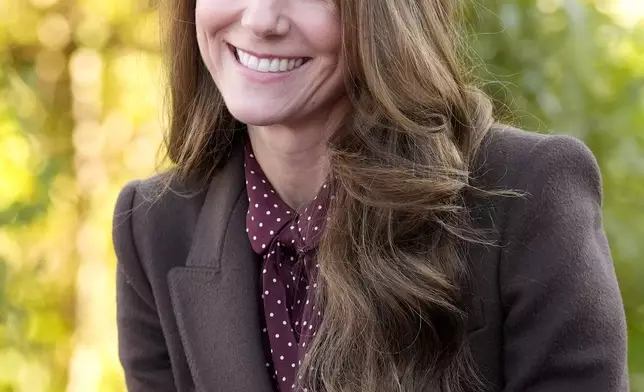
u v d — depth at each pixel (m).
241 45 2.32
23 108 4.87
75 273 5.11
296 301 2.52
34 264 4.97
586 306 2.19
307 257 2.49
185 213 2.74
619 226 4.44
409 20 2.27
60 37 4.91
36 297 5.05
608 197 4.47
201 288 2.59
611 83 4.32
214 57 2.43
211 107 2.69
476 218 2.31
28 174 4.73
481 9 3.75
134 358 2.91
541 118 3.95
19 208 4.58
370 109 2.33
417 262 2.29
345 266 2.34
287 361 2.49
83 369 5.06
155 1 2.77
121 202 2.82
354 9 2.21
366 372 2.29
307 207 2.49
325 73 2.33
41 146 4.92
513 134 2.38
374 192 2.30
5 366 4.68
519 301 2.26
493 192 2.26
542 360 2.25
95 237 5.05
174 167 2.78
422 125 2.33
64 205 5.09
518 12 3.78
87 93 4.99
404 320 2.32
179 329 2.62
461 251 2.31
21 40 4.89
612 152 4.35
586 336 2.20
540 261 2.23
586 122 4.12
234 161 2.70
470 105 2.46
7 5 4.79
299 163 2.52
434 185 2.27
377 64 2.24
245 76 2.36
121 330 2.93
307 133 2.47
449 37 2.42
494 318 2.30
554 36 3.89
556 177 2.26
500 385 2.36
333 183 2.43
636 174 4.45
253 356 2.50
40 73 5.00
